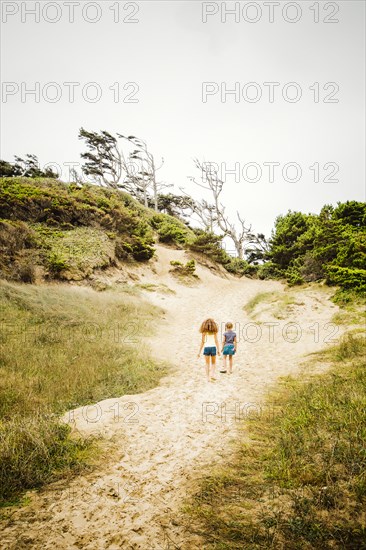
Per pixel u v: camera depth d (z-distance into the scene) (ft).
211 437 15.06
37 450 12.66
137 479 11.78
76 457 13.12
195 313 52.34
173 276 77.71
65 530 9.10
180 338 38.50
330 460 11.23
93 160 146.92
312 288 54.19
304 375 23.24
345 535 8.15
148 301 55.83
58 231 64.28
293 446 12.58
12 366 23.65
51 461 12.44
